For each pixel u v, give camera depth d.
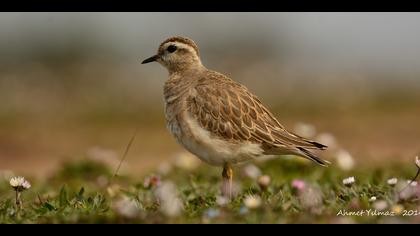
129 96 23.59
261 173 11.22
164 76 25.89
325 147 9.34
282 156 11.62
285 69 26.64
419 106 22.00
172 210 7.69
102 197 8.64
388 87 24.77
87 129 20.11
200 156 9.47
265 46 29.28
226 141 9.24
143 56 27.66
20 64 26.08
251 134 9.27
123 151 17.67
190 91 9.53
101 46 28.11
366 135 18.47
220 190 9.56
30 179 12.21
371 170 11.33
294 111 21.75
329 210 7.74
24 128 19.98
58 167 13.66
